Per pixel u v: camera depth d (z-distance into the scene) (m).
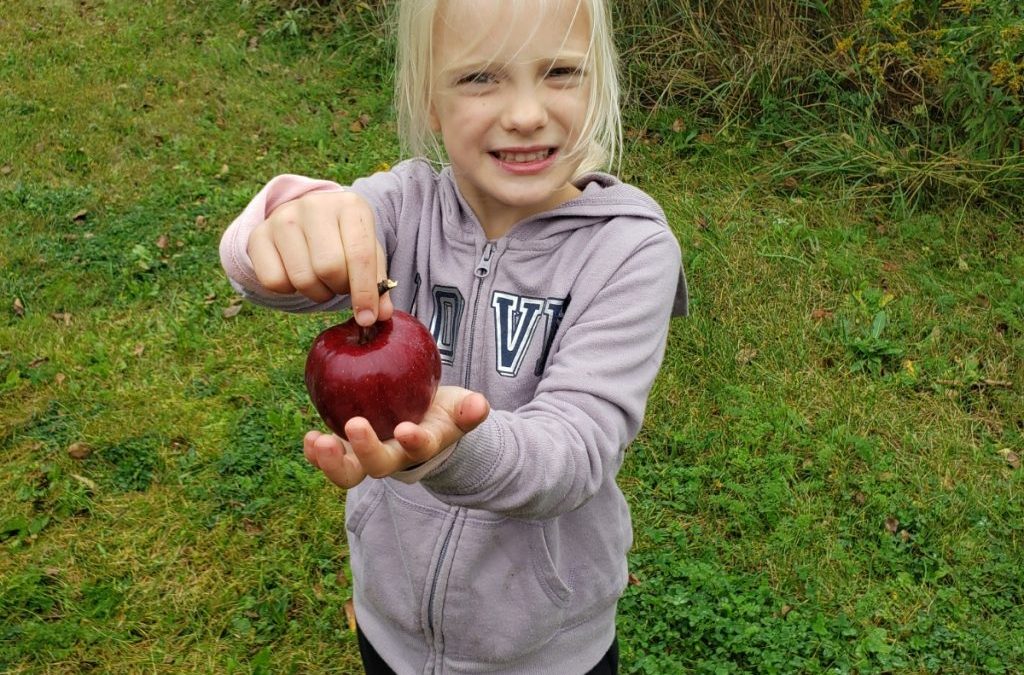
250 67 2.84
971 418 1.65
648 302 0.64
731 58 2.47
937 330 1.82
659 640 1.27
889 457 1.56
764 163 2.31
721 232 2.08
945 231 2.09
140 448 1.56
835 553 1.39
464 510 0.71
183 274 2.01
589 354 0.61
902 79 2.28
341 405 0.48
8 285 1.96
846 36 2.35
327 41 2.95
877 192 2.21
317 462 0.43
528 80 0.61
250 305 1.92
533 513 0.53
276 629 1.29
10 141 2.46
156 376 1.74
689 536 1.43
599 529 0.73
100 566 1.37
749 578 1.36
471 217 0.71
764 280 1.94
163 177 2.36
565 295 0.67
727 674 1.23
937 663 1.25
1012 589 1.36
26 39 2.97
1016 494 1.50
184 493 1.49
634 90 2.50
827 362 1.78
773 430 1.61
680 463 1.55
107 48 2.93
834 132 2.33
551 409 0.57
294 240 0.54
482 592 0.71
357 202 0.55
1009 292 1.91
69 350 1.79
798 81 2.39
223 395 1.70
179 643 1.27
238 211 2.23
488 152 0.63
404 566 0.74
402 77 0.68
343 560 1.39
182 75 2.79
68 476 1.52
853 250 2.04
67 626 1.27
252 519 1.45
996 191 2.13
